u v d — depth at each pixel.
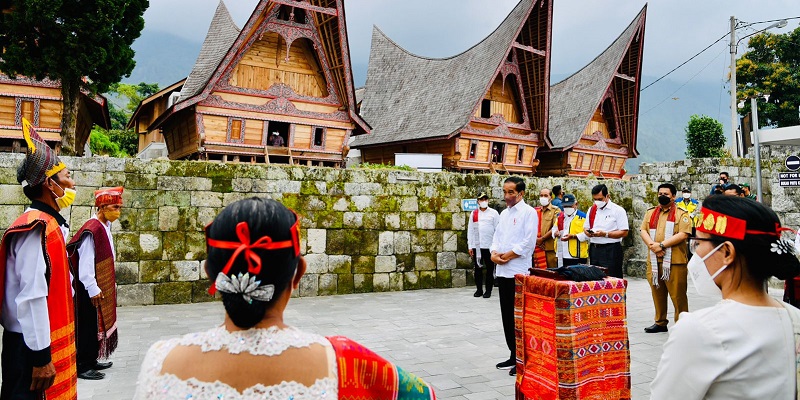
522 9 19.92
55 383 3.07
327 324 7.54
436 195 11.09
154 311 8.21
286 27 13.05
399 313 8.37
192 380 1.25
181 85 19.44
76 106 10.12
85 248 5.07
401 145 21.72
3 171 7.85
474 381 5.12
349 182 10.25
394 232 10.62
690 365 1.62
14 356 2.88
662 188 7.19
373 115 25.28
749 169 16.14
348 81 13.88
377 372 1.39
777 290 9.92
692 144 29.12
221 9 18.80
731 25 20.38
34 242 2.88
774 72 26.39
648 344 6.56
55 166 3.15
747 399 1.56
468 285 11.32
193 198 8.99
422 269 10.87
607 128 25.14
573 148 23.02
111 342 5.28
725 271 1.77
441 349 6.28
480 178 11.62
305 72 14.09
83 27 9.27
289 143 13.78
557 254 9.29
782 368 1.57
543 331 3.93
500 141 20.27
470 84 20.52
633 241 13.02
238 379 1.24
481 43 22.16
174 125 14.97
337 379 1.32
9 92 11.27
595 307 3.82
